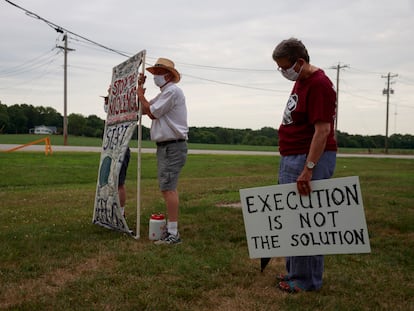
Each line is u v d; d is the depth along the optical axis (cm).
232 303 329
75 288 350
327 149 335
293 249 348
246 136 7500
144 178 1447
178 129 485
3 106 8019
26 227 561
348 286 371
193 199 879
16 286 355
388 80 5934
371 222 639
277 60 331
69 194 895
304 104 329
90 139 6212
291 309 317
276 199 351
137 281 366
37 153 2328
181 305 322
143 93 510
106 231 553
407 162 3025
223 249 475
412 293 356
